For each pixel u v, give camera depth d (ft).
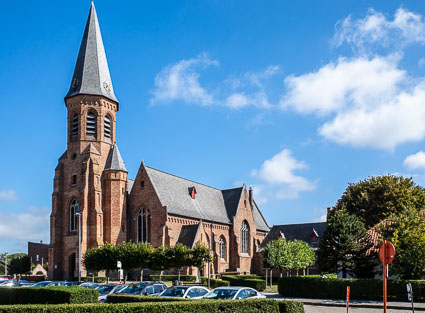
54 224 223.92
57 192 228.02
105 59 247.29
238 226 276.41
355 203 212.84
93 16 247.70
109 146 237.45
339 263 158.61
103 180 230.27
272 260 214.90
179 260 177.17
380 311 105.91
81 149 228.84
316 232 299.38
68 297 96.73
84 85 233.76
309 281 143.33
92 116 233.55
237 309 71.92
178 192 247.50
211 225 249.96
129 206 234.58
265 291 183.21
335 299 135.23
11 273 293.43
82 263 212.84
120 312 62.28
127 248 183.52
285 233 309.01
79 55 243.60
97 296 102.68
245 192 291.79
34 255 415.64
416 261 127.34
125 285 124.36
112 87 247.29
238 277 205.36
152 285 113.50
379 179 212.64
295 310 80.23
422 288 123.95
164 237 217.56
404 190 205.46
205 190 279.28
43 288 102.47
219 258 245.04
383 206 203.10
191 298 87.92
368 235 155.02
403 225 132.98
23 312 60.59
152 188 227.40
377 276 157.89
